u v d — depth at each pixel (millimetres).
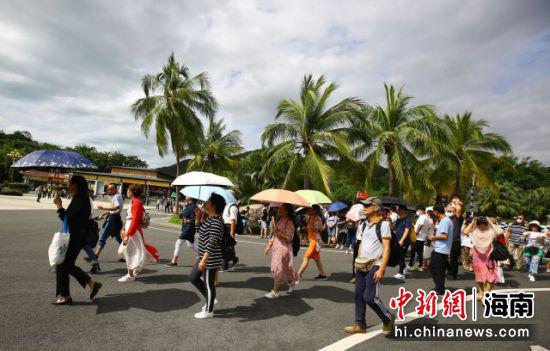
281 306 5328
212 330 4168
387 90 20969
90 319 4262
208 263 4535
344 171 23031
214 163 35844
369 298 4191
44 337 3664
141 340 3752
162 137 22422
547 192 42500
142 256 6215
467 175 25375
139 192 6355
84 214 4828
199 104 23188
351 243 12883
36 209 21469
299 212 14500
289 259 5867
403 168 20281
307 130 20922
